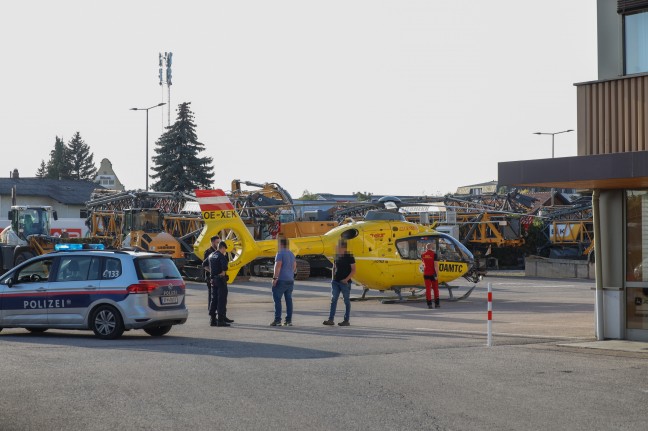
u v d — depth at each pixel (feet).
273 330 59.57
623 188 51.42
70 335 56.59
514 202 175.32
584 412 29.12
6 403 30.58
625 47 49.26
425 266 81.20
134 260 53.52
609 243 51.96
